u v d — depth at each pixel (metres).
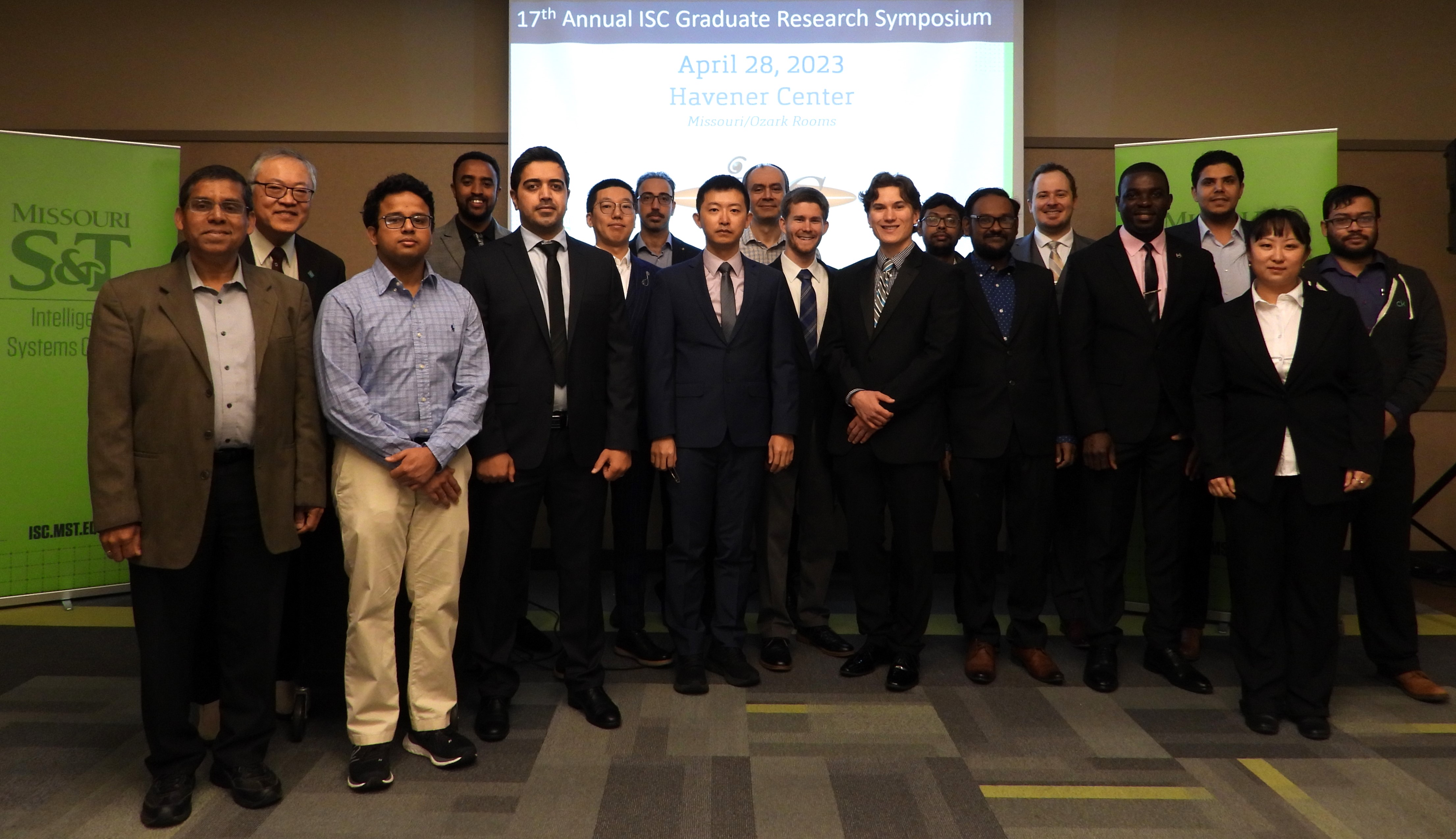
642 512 3.16
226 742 2.17
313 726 2.61
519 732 2.56
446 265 3.28
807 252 3.31
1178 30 4.58
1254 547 2.64
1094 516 3.01
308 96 4.58
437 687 2.37
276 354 2.15
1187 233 3.50
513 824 2.06
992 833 2.04
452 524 2.34
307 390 2.22
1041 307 3.03
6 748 2.46
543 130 4.47
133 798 2.18
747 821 2.08
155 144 4.21
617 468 2.65
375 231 2.31
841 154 4.50
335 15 4.58
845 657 3.21
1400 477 2.91
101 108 4.54
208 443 2.06
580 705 2.67
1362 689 2.94
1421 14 4.55
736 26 4.48
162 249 4.03
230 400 2.11
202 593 2.12
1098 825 2.08
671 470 2.92
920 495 2.94
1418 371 2.97
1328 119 4.57
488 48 4.60
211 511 2.09
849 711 2.72
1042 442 2.98
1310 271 3.18
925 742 2.51
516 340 2.52
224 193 2.06
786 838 2.01
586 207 4.12
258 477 2.11
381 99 4.59
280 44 4.57
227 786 2.22
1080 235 4.05
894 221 2.97
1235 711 2.74
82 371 3.92
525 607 3.04
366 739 2.24
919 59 4.48
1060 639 3.45
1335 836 2.04
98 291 3.93
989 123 4.48
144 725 2.48
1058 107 4.61
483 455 2.46
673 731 2.57
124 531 2.00
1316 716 2.59
